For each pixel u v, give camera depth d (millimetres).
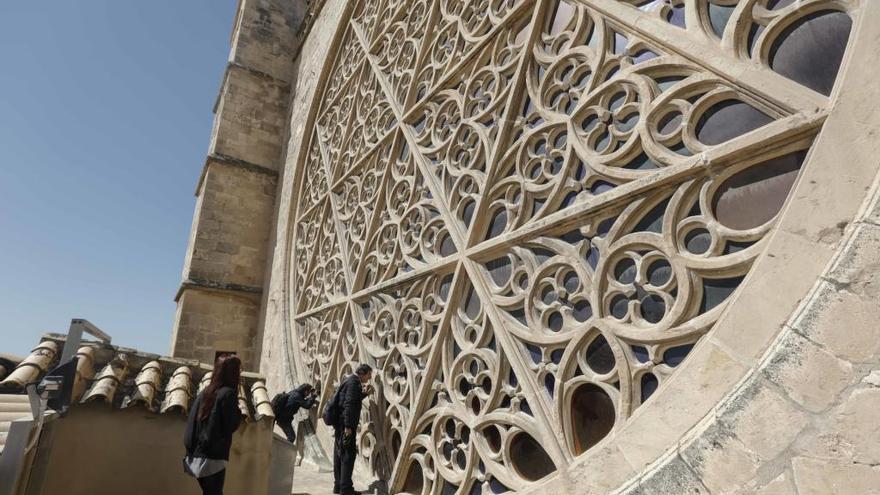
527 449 3145
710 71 2592
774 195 2236
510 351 3367
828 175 1817
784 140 2164
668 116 2838
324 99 9906
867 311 1526
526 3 4234
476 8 5273
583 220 3121
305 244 9055
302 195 9922
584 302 3033
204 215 11273
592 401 2805
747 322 1958
